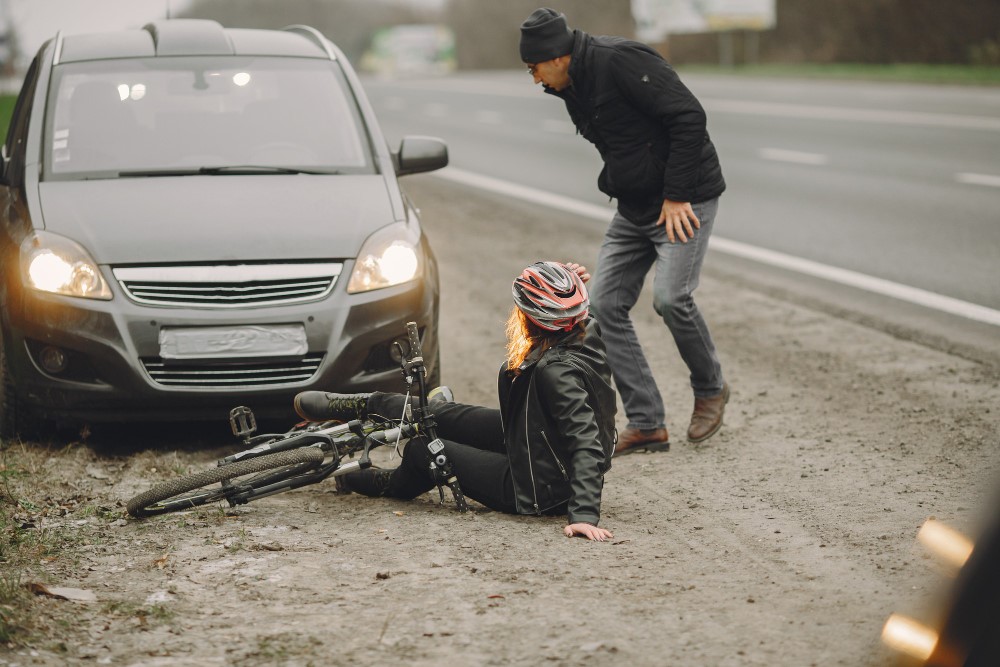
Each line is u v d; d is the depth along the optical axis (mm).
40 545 4879
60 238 6395
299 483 5438
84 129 7285
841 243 11914
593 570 4594
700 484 5828
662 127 6125
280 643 3934
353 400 5734
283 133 7441
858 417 6859
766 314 9445
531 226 13867
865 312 9312
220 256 6352
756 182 15969
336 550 4891
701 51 48281
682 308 6289
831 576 4504
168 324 6238
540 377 5039
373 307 6469
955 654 2488
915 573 4492
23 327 6301
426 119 28219
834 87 31000
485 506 5516
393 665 3768
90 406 6277
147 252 6332
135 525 5238
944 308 9305
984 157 17016
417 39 61062
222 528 5207
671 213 6117
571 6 67562
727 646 3857
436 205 15602
